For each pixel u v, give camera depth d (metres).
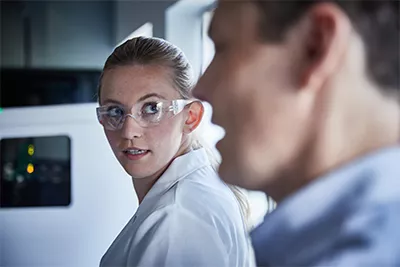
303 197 0.57
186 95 0.92
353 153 0.55
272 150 0.58
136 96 0.90
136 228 0.88
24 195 1.59
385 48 0.54
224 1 0.61
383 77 0.54
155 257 0.82
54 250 1.58
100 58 3.04
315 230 0.56
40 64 3.12
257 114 0.59
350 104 0.55
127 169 0.93
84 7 3.02
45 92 2.58
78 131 1.56
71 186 1.57
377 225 0.53
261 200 0.79
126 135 0.90
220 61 0.62
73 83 2.59
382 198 0.54
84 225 1.57
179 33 2.08
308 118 0.57
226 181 0.62
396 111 0.55
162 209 0.86
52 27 3.12
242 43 0.59
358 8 0.54
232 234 0.86
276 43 0.57
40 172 1.58
